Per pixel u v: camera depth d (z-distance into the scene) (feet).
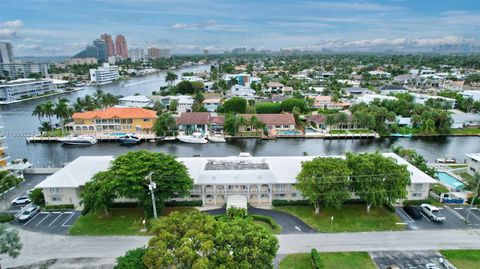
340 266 156.35
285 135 416.05
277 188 221.05
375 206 216.74
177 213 142.72
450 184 251.60
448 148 373.20
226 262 116.06
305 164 207.51
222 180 217.36
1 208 219.41
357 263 158.71
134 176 193.06
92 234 185.57
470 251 168.76
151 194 191.93
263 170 225.76
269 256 125.49
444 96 582.35
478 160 262.06
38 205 219.20
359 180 201.46
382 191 196.34
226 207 209.97
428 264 154.92
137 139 401.08
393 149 286.87
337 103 560.20
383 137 416.67
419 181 219.20
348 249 170.09
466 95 568.00
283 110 517.96
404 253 166.91
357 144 392.06
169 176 197.77
